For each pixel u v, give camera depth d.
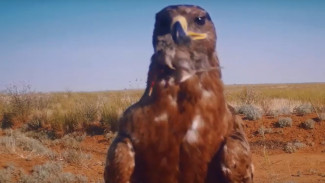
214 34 0.79
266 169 2.14
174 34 0.75
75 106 3.61
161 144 0.73
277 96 5.48
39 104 4.15
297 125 2.89
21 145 2.34
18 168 1.94
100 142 2.87
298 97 5.01
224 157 0.73
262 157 2.42
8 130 3.22
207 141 0.74
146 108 0.75
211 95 0.75
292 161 2.31
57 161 2.13
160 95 0.74
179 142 0.74
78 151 2.50
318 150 2.56
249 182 0.74
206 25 0.78
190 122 0.74
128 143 0.75
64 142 2.81
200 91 0.74
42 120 3.42
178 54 0.74
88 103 3.56
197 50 0.76
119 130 0.78
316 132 2.78
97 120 3.27
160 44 0.76
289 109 3.38
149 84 0.77
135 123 0.75
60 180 1.83
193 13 0.77
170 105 0.74
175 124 0.74
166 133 0.74
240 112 3.21
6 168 1.95
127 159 0.74
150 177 0.75
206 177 0.74
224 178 0.74
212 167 0.74
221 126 0.75
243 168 0.73
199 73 0.75
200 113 0.74
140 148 0.74
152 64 0.77
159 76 0.75
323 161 2.31
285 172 2.09
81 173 2.01
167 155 0.74
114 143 0.76
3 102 4.00
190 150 0.73
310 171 2.08
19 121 3.64
